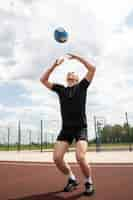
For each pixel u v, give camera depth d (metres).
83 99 4.07
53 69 4.34
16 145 22.75
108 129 22.78
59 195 3.98
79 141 3.93
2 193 4.19
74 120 3.98
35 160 9.68
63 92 4.14
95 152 16.56
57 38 4.43
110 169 6.68
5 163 8.66
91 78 4.12
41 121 19.11
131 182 4.88
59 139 4.05
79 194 4.01
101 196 3.89
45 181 5.16
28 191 4.31
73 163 8.16
